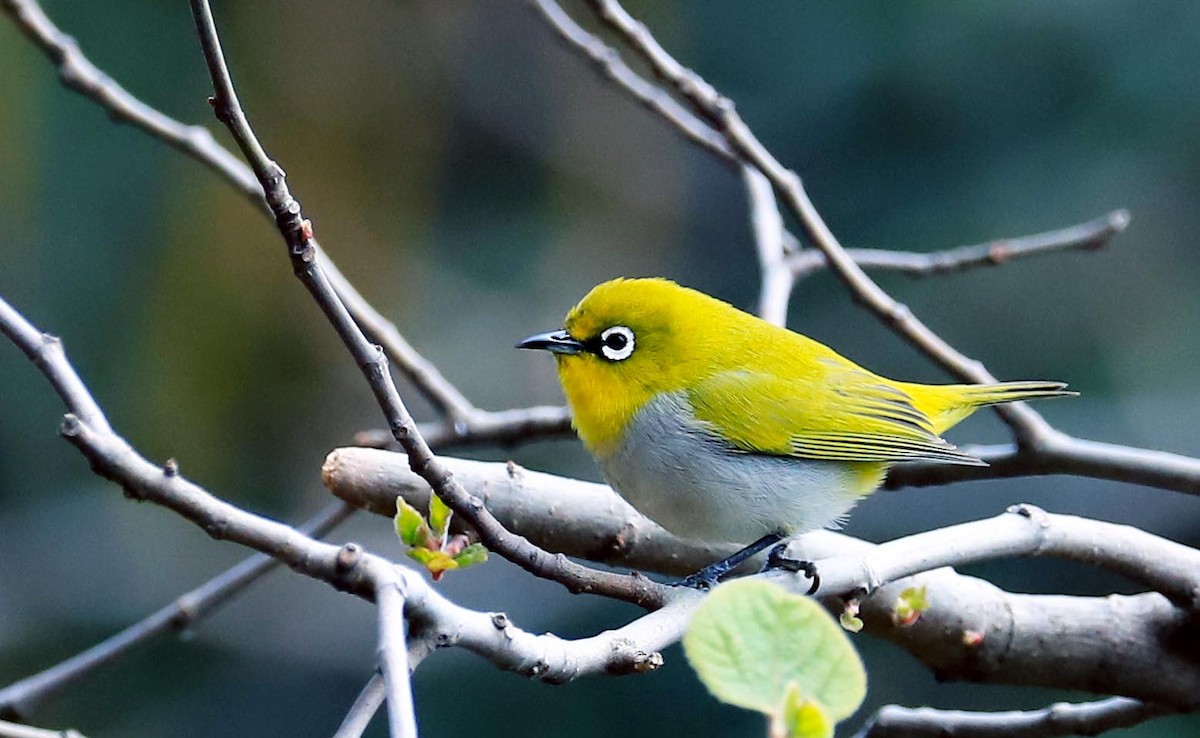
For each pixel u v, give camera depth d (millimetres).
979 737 7098
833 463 7676
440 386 8414
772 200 9656
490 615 4430
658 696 13266
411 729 3604
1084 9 14703
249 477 14711
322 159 15742
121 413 14367
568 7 16906
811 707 3043
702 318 7781
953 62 15219
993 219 15008
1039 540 6379
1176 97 14539
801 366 7863
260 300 14758
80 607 14102
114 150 14367
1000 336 14945
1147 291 14688
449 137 16656
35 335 4320
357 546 4195
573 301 16438
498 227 16719
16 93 13859
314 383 14930
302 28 15781
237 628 14086
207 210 14602
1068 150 14875
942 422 8242
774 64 16031
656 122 17203
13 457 14523
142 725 13695
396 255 15883
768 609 3162
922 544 6113
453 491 4625
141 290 14461
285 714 13836
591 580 5027
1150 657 6992
